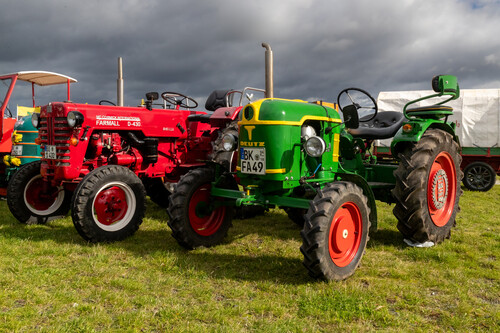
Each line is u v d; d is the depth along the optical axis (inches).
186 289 122.6
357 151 194.5
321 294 117.3
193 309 107.1
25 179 209.2
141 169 215.6
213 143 242.5
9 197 205.2
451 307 111.1
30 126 253.0
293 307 110.6
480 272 137.6
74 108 185.8
